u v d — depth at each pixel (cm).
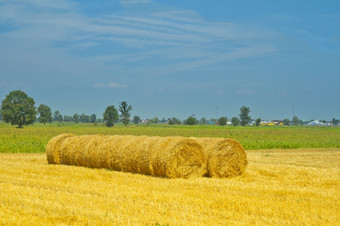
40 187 1207
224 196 1070
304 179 1483
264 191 1177
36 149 3031
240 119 16962
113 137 1733
